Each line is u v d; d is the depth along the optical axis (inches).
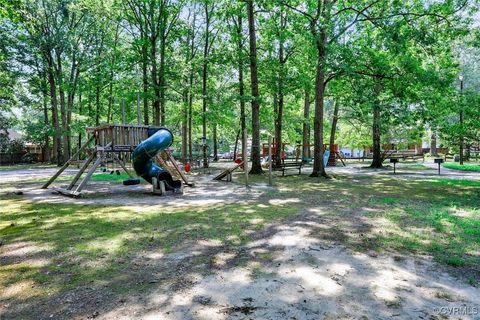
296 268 162.7
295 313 118.6
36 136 1413.6
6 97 1286.9
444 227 237.9
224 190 484.4
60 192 454.0
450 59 606.9
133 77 918.4
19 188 528.7
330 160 1106.1
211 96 904.3
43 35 1098.7
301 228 241.9
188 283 146.0
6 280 151.0
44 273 159.3
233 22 943.0
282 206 339.9
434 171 785.6
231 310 121.1
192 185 530.3
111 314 118.9
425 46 556.4
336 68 550.6
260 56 886.4
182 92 933.8
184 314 118.3
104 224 262.7
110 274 157.5
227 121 1082.7
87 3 893.8
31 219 284.2
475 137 412.8
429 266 164.6
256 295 133.5
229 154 1990.7
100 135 498.6
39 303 128.2
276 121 953.5
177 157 1422.2
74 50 1150.3
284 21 845.8
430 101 548.7
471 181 535.2
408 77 539.8
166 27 944.3
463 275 153.3
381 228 238.7
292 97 1123.9
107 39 1167.6
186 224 260.2
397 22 531.2
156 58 908.0
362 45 581.9
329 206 335.0
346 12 624.1
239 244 204.8
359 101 613.9
